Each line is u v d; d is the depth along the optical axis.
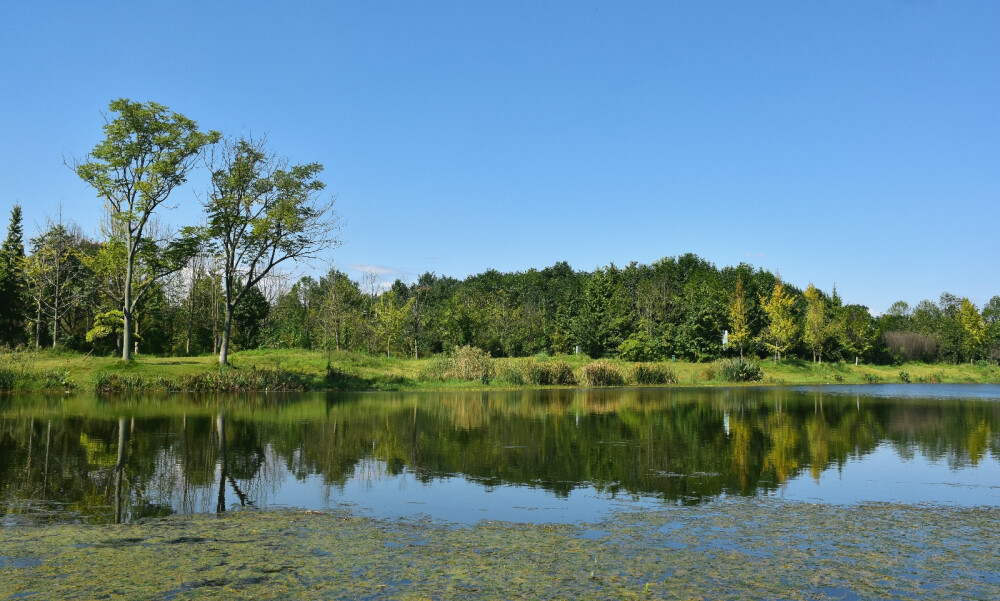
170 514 8.10
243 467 11.28
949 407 25.17
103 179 30.41
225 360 32.66
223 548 6.68
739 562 6.36
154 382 28.56
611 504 8.80
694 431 16.67
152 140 30.62
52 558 6.31
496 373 35.84
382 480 10.30
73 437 14.61
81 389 27.55
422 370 36.25
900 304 113.81
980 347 73.25
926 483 10.38
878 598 5.48
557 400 26.34
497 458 12.41
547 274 111.81
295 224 32.88
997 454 13.38
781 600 5.41
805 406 25.02
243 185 32.56
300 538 7.06
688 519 8.01
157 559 6.30
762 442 14.85
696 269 81.88
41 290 43.47
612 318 62.34
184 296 54.06
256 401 24.27
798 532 7.45
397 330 56.78
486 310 65.75
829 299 74.25
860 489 9.89
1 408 20.75
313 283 70.25
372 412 20.66
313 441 14.33
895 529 7.59
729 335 56.59
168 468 11.12
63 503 8.65
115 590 5.47
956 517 8.18
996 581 5.91
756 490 9.77
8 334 47.06
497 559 6.38
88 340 37.94
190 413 19.80
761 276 80.94
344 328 54.19
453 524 7.71
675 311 63.38
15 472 10.70
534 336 66.62
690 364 52.47
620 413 21.17
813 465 11.98
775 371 52.88
